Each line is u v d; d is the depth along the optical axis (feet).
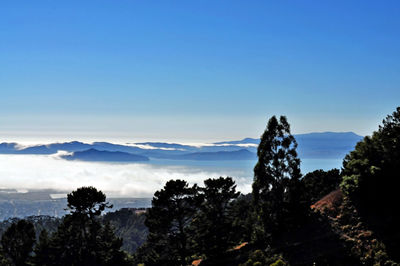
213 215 159.74
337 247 113.50
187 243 164.66
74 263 179.52
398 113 134.10
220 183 160.45
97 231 183.83
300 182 142.41
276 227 136.67
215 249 146.82
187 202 160.66
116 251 187.32
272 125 144.46
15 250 193.77
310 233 126.31
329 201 142.10
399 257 101.91
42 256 188.65
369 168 124.77
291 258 116.06
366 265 103.71
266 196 143.74
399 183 122.72
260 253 124.16
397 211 118.11
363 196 127.85
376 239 110.32
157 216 159.94
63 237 185.98
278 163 142.92
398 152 125.70
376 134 137.39
